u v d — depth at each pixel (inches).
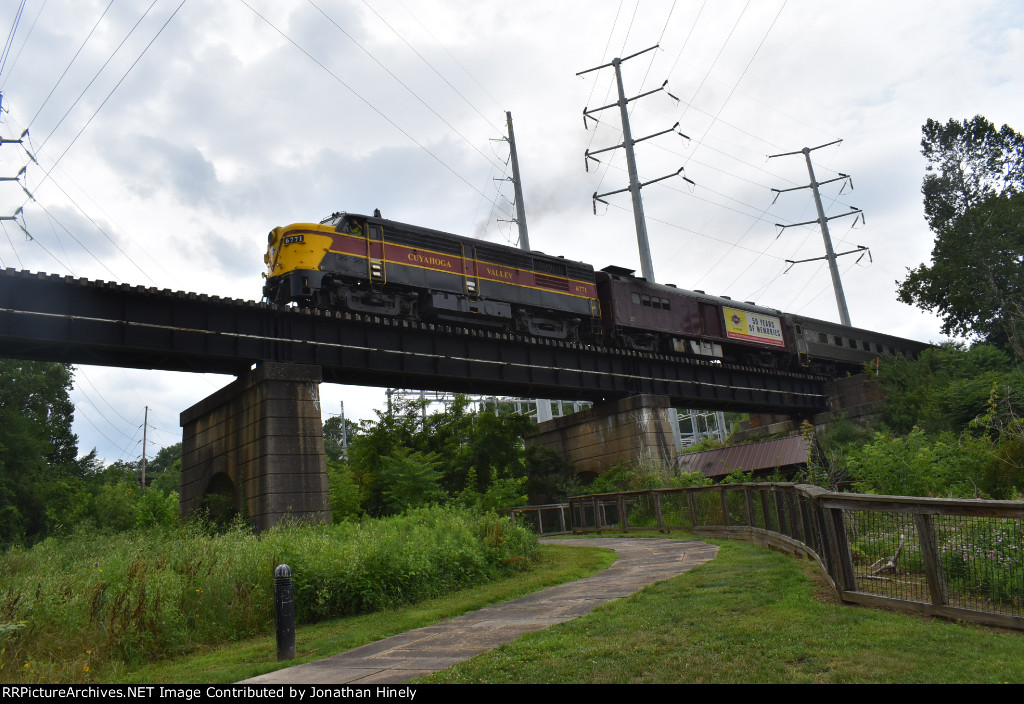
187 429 1362.0
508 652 299.3
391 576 518.3
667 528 868.0
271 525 1043.3
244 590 477.1
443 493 1376.7
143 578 458.0
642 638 292.2
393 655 334.0
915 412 1838.1
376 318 1227.2
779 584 381.4
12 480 1740.9
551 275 1540.4
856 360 2426.2
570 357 1573.6
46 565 573.9
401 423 1625.2
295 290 1140.5
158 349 1042.7
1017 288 2146.9
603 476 1621.6
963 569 313.1
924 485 765.3
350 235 1206.9
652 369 1745.8
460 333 1354.6
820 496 356.2
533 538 736.3
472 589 563.2
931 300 2359.7
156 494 1422.2
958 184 2388.0
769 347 2062.0
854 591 331.9
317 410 1141.1
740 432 2719.0
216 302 1073.5
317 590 492.4
